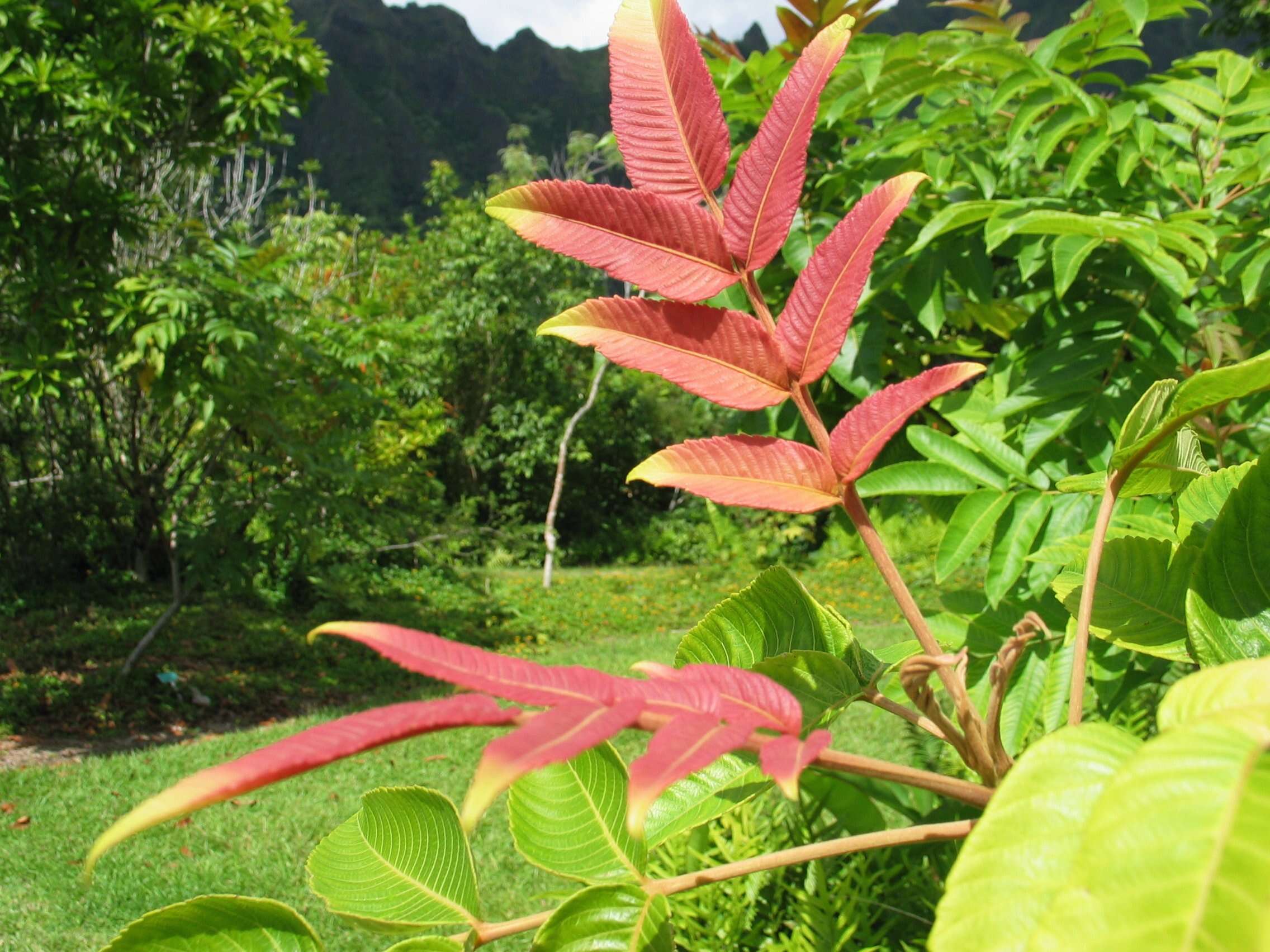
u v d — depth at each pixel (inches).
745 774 33.7
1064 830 17.4
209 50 261.1
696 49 31.0
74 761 239.9
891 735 228.8
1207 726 15.3
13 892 159.8
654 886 29.0
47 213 237.8
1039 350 84.2
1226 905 12.6
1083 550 43.3
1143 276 79.7
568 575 637.3
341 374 303.1
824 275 29.5
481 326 715.4
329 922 147.3
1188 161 102.8
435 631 420.2
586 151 830.5
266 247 297.3
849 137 109.6
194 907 26.9
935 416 95.6
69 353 234.1
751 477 30.1
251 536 338.3
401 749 245.1
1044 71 84.0
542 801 34.3
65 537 357.7
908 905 79.4
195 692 296.7
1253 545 29.6
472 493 744.3
